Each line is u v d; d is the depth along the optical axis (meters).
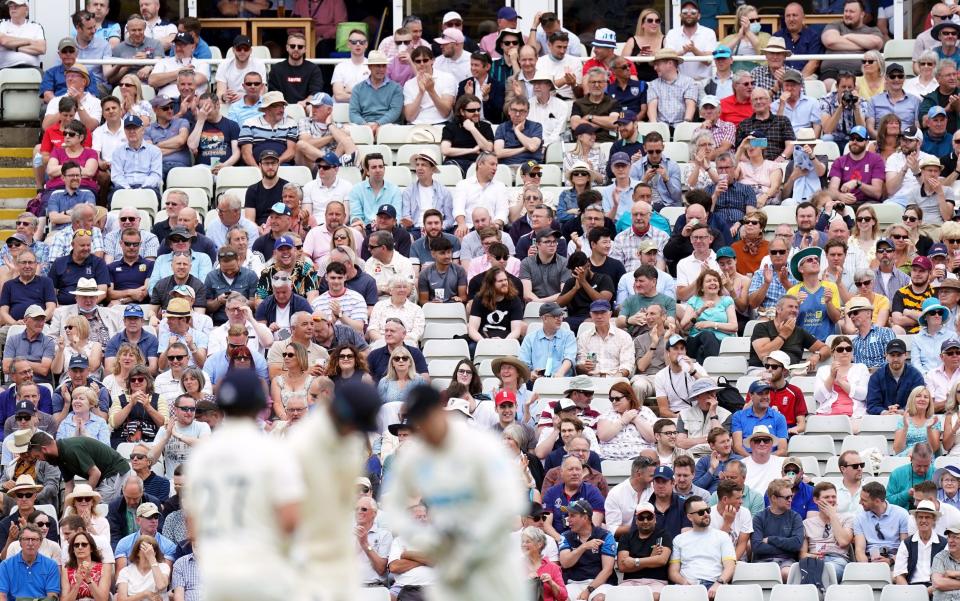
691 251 73.00
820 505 58.38
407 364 63.69
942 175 83.06
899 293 71.00
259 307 68.38
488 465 32.38
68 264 71.69
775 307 68.62
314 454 30.17
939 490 59.19
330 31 93.75
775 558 57.62
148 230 75.75
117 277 72.31
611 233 75.31
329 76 92.81
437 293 71.38
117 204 77.50
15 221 82.94
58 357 66.62
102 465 59.50
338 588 30.16
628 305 69.62
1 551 56.88
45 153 81.12
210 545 29.41
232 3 93.44
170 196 74.31
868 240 74.06
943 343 66.44
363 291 69.94
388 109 86.06
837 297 69.94
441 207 77.56
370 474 58.59
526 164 77.62
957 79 84.88
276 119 82.38
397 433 59.22
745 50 89.44
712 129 82.38
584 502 56.53
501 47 87.25
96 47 89.06
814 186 79.94
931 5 94.44
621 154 77.62
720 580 56.19
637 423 62.28
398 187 79.00
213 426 61.03
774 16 94.62
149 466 59.28
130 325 66.56
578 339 67.56
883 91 86.94
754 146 79.62
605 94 84.50
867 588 55.47
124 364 64.44
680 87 86.19
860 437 63.00
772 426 62.34
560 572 54.19
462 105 82.69
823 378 65.94
